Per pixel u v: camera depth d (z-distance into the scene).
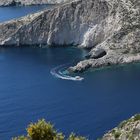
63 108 141.38
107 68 184.25
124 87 160.12
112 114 133.75
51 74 183.00
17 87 168.50
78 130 121.69
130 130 53.69
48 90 162.62
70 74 180.62
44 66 195.75
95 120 128.88
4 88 167.88
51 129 37.50
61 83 170.25
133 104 142.25
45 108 142.38
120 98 148.75
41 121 37.56
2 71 193.50
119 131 55.25
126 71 180.12
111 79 170.88
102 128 122.62
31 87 167.62
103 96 151.88
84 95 154.38
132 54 195.25
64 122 128.50
